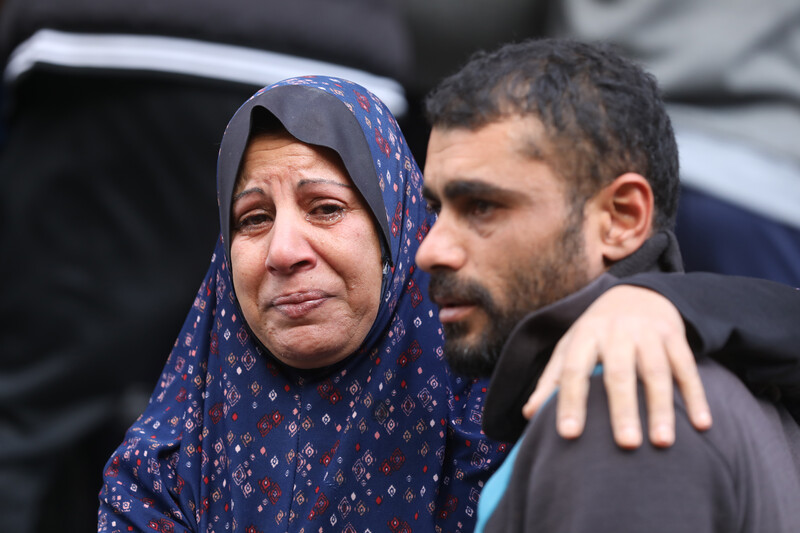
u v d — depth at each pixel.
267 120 4.43
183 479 4.54
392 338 4.48
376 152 4.54
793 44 6.06
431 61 7.35
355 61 6.83
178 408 4.71
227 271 4.68
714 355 3.09
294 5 6.73
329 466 4.36
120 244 6.88
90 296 6.91
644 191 3.21
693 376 2.75
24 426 6.93
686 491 2.62
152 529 4.43
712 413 2.82
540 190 3.14
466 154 3.18
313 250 4.30
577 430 2.71
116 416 6.96
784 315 3.13
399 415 4.43
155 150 6.79
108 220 6.88
